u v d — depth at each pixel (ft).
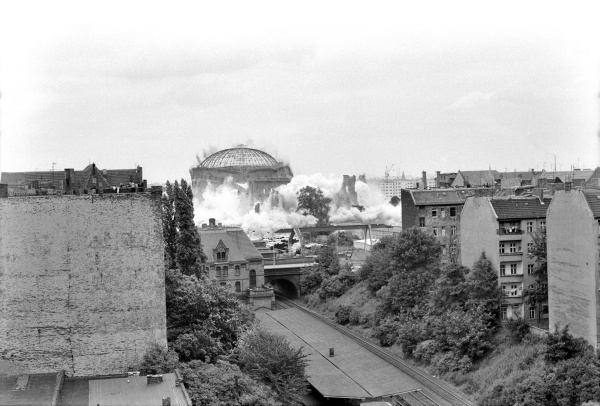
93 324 325.01
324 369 483.10
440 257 585.63
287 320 633.20
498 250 491.72
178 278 402.72
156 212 331.36
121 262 327.47
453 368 473.26
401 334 524.11
